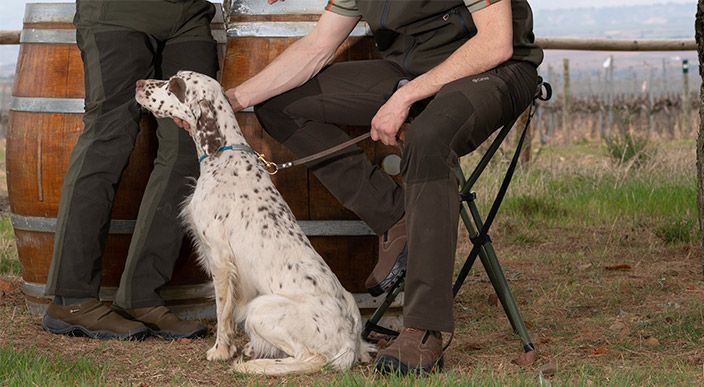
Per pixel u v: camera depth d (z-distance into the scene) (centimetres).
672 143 2209
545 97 477
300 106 491
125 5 503
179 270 549
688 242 813
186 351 493
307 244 468
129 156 515
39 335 522
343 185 491
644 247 813
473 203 472
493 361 476
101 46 507
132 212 543
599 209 979
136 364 466
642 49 1278
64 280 512
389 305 509
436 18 462
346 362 445
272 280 455
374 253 538
